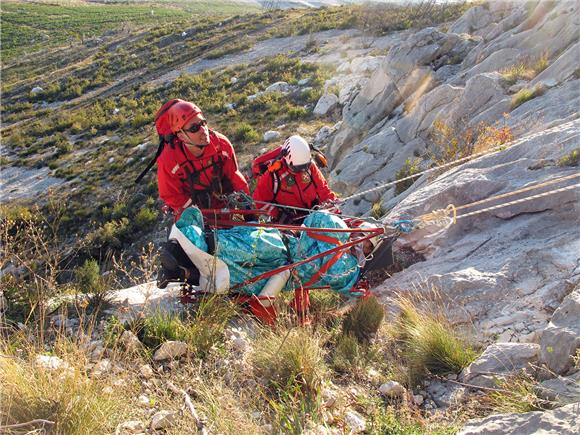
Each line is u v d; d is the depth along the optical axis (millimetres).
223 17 56094
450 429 3805
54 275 5770
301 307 5684
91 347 4672
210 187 6004
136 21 79375
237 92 34281
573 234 5781
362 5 39062
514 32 15867
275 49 41375
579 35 13156
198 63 43156
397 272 6723
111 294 6125
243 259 5613
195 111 5613
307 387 4359
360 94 19062
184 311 5691
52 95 45562
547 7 15320
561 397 3852
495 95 12258
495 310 5359
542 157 6980
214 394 4117
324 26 42500
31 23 78062
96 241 19734
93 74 47969
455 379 4656
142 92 40156
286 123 27203
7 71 57188
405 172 12297
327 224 5824
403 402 4398
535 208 6348
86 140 33438
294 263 5555
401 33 36531
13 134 37000
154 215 21031
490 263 5902
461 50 17516
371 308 5570
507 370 4445
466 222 6719
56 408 3625
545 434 3426
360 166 14703
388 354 5199
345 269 5766
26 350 4461
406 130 14656
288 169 6293
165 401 4125
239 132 26281
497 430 3605
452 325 5383
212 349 4934
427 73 16938
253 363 4695
